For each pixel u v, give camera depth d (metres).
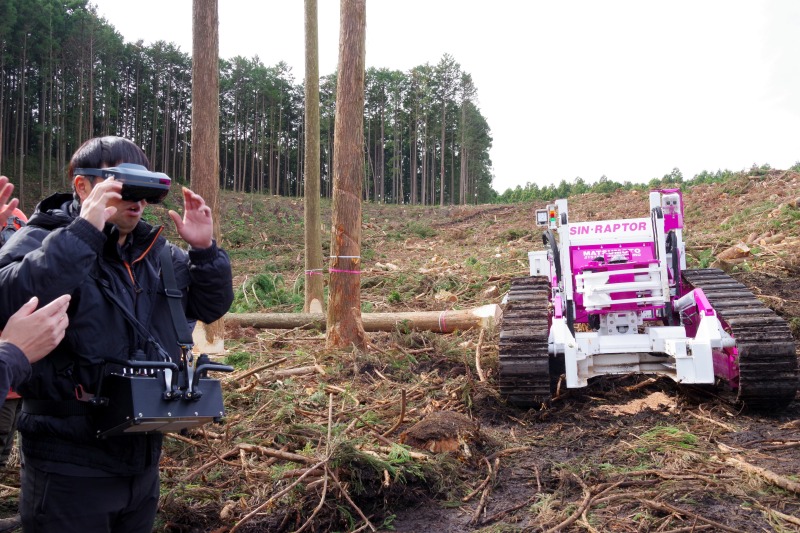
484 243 28.80
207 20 9.05
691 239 17.98
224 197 49.06
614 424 5.91
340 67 8.62
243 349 9.52
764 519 3.91
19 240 2.44
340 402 6.66
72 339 2.44
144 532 2.72
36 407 2.46
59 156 57.97
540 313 6.80
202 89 9.07
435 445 5.09
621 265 6.79
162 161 73.12
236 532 4.04
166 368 2.47
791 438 5.32
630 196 35.53
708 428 5.68
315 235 12.56
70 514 2.45
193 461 5.06
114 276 2.56
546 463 5.04
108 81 62.47
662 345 6.41
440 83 83.44
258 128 81.31
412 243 32.00
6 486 4.45
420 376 7.54
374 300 14.27
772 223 17.69
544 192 73.19
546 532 3.87
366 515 4.30
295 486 4.33
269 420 5.93
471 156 95.75
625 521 3.96
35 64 58.00
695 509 4.07
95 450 2.47
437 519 4.22
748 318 6.12
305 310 12.64
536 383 6.20
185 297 2.90
